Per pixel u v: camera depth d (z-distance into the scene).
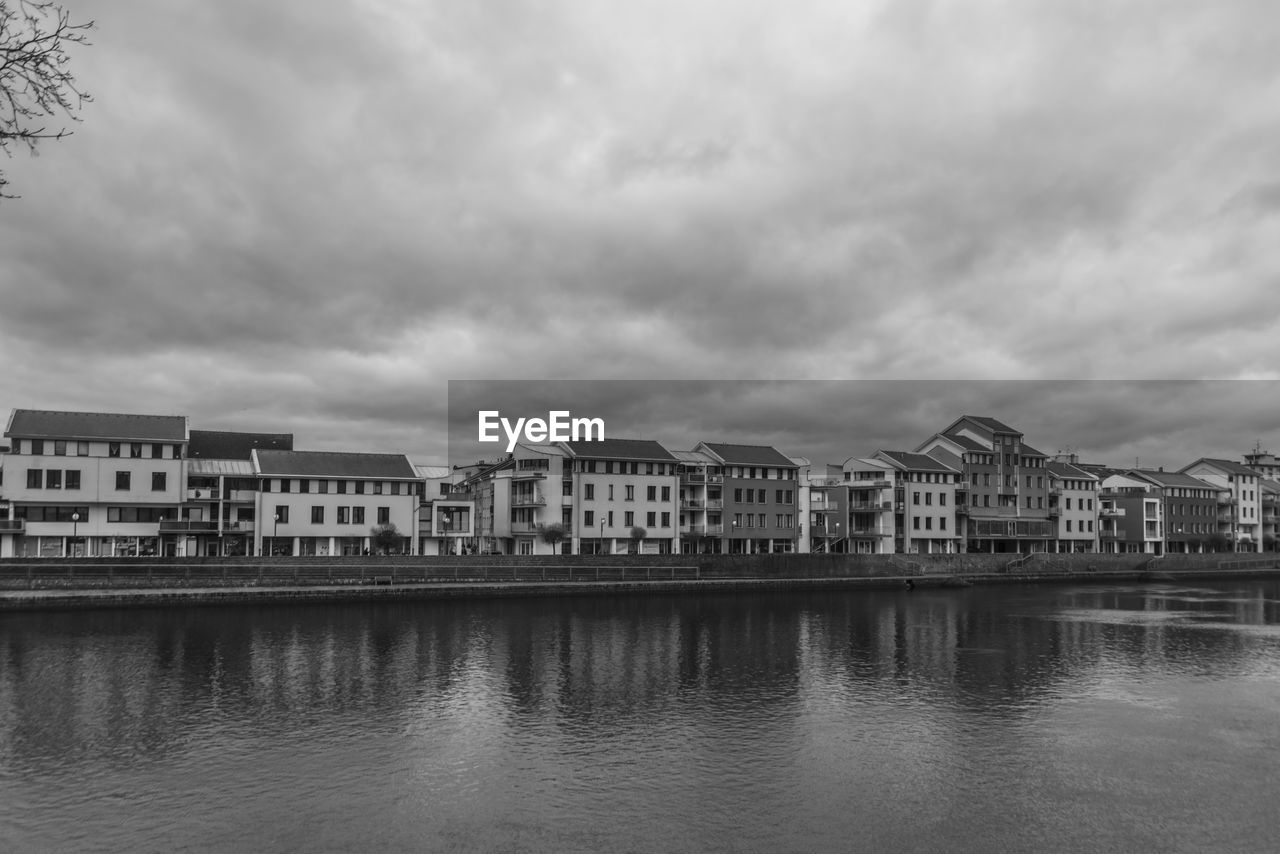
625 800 28.22
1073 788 29.39
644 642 58.44
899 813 27.28
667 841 25.16
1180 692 43.25
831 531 124.31
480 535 115.69
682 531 108.94
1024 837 25.59
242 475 88.94
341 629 62.06
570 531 102.25
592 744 34.06
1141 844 25.16
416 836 25.34
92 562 72.88
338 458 94.56
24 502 80.44
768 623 69.31
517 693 42.41
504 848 24.61
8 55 11.21
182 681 44.25
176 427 87.62
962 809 27.59
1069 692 43.22
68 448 82.31
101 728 35.72
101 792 28.58
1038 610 81.56
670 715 38.41
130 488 84.25
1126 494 155.88
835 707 39.97
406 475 94.56
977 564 119.06
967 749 33.62
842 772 30.92
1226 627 68.75
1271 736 35.41
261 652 52.50
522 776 30.39
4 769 30.70
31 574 68.19
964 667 49.88
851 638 61.25
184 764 31.36
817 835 25.64
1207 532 167.88
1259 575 139.12
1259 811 27.50
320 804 27.72
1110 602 91.12
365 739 34.53
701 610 78.06
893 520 126.69
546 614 72.69
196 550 88.25
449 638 59.00
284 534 89.00
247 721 36.94
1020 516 139.88
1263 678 46.91
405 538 93.88
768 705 40.28
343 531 91.44
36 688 42.44
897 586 105.94
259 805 27.58
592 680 45.56
